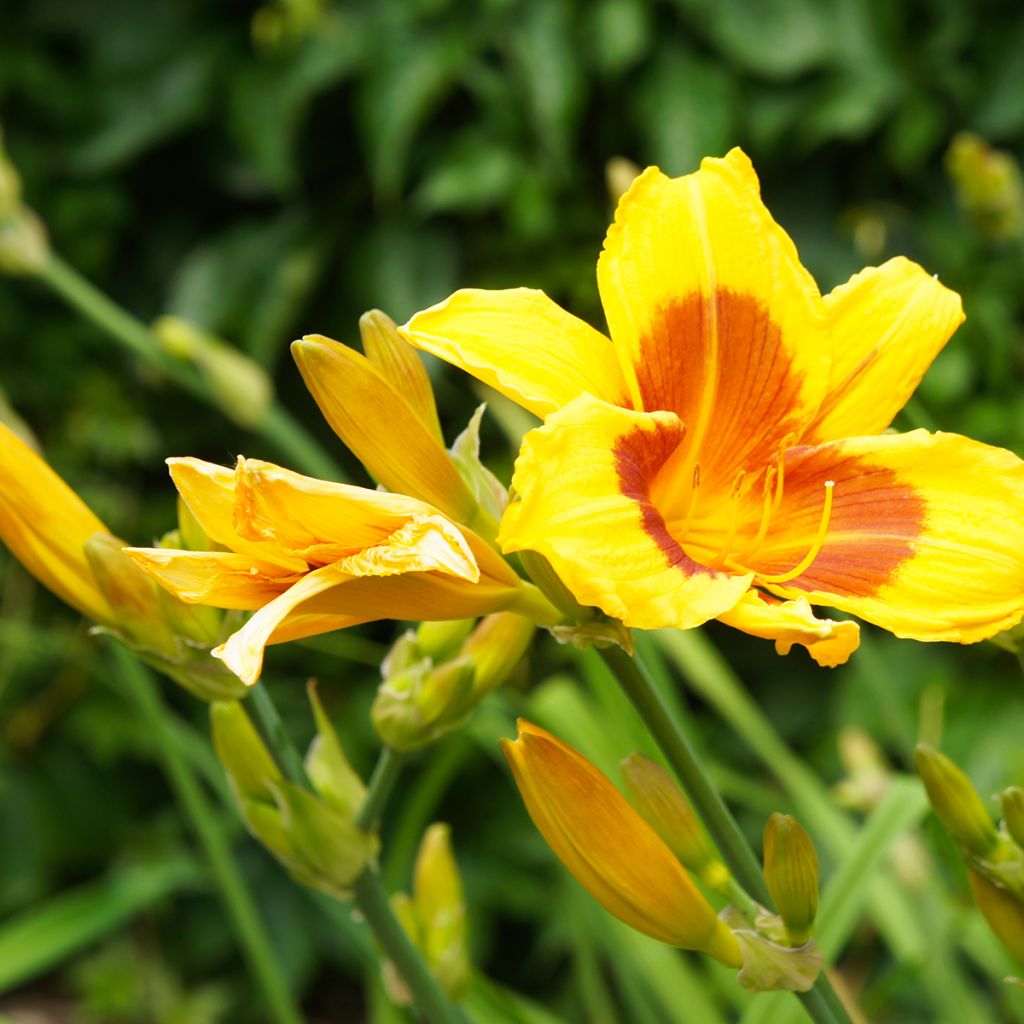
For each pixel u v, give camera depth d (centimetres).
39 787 181
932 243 167
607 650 68
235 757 73
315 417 181
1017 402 162
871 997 94
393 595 65
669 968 92
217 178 184
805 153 168
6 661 168
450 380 170
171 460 65
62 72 183
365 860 74
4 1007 192
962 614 65
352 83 178
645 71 167
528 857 174
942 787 69
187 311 175
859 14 165
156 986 178
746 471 69
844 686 160
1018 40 165
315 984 200
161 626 72
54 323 185
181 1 181
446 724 73
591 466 63
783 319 68
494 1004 87
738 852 69
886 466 67
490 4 162
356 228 179
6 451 72
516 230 172
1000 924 70
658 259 67
